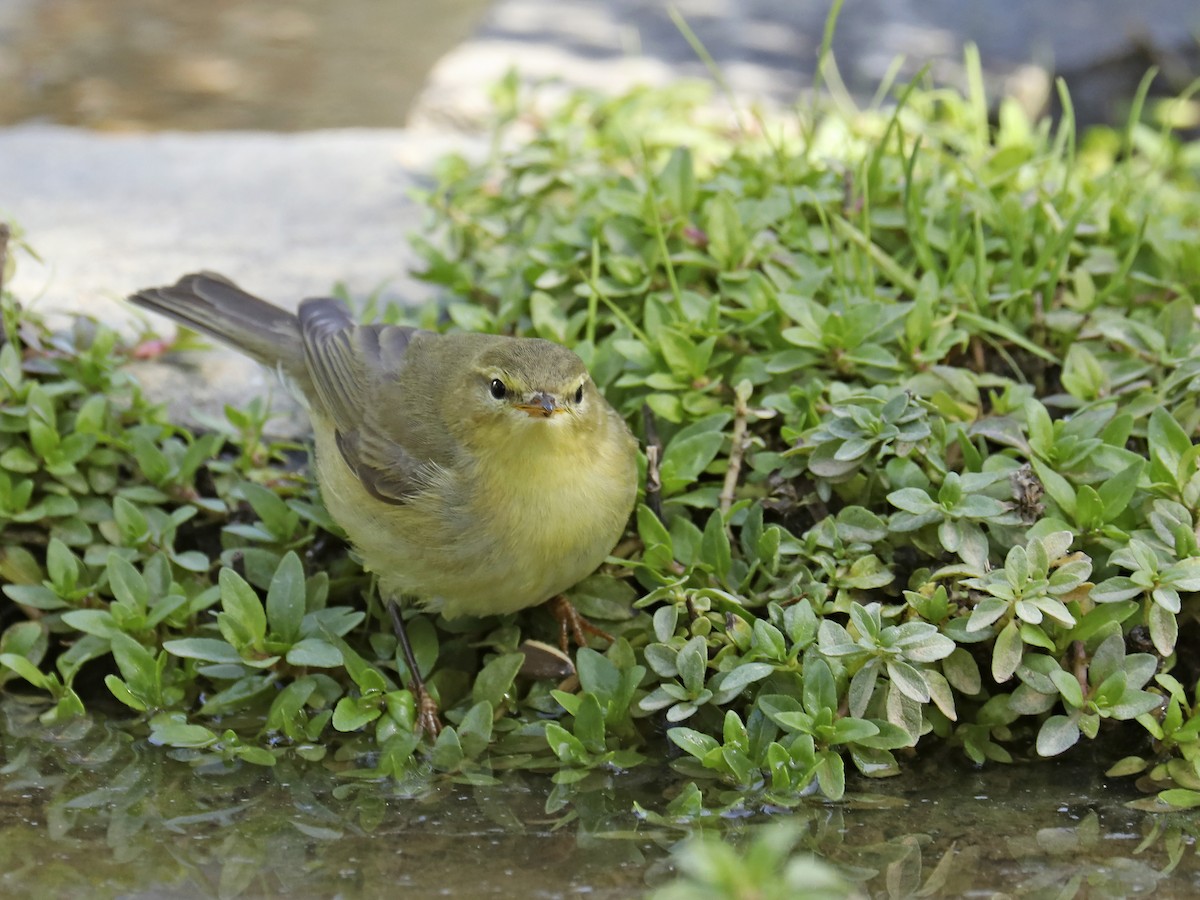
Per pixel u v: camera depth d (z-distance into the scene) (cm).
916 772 873
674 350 1027
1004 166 1279
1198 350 1014
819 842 795
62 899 750
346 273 1304
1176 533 874
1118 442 938
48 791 869
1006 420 970
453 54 1877
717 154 1393
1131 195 1245
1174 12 1806
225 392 1151
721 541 935
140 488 1039
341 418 986
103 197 1484
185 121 1888
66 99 1942
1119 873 762
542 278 1123
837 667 865
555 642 991
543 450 879
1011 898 741
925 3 1947
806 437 968
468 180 1314
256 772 888
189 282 1138
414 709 923
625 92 1594
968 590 887
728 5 2014
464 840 805
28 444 1053
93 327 1136
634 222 1155
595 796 853
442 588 937
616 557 991
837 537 927
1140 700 842
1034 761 886
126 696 929
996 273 1124
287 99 1978
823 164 1257
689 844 792
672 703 899
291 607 934
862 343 1028
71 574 985
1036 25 1850
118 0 2350
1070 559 879
